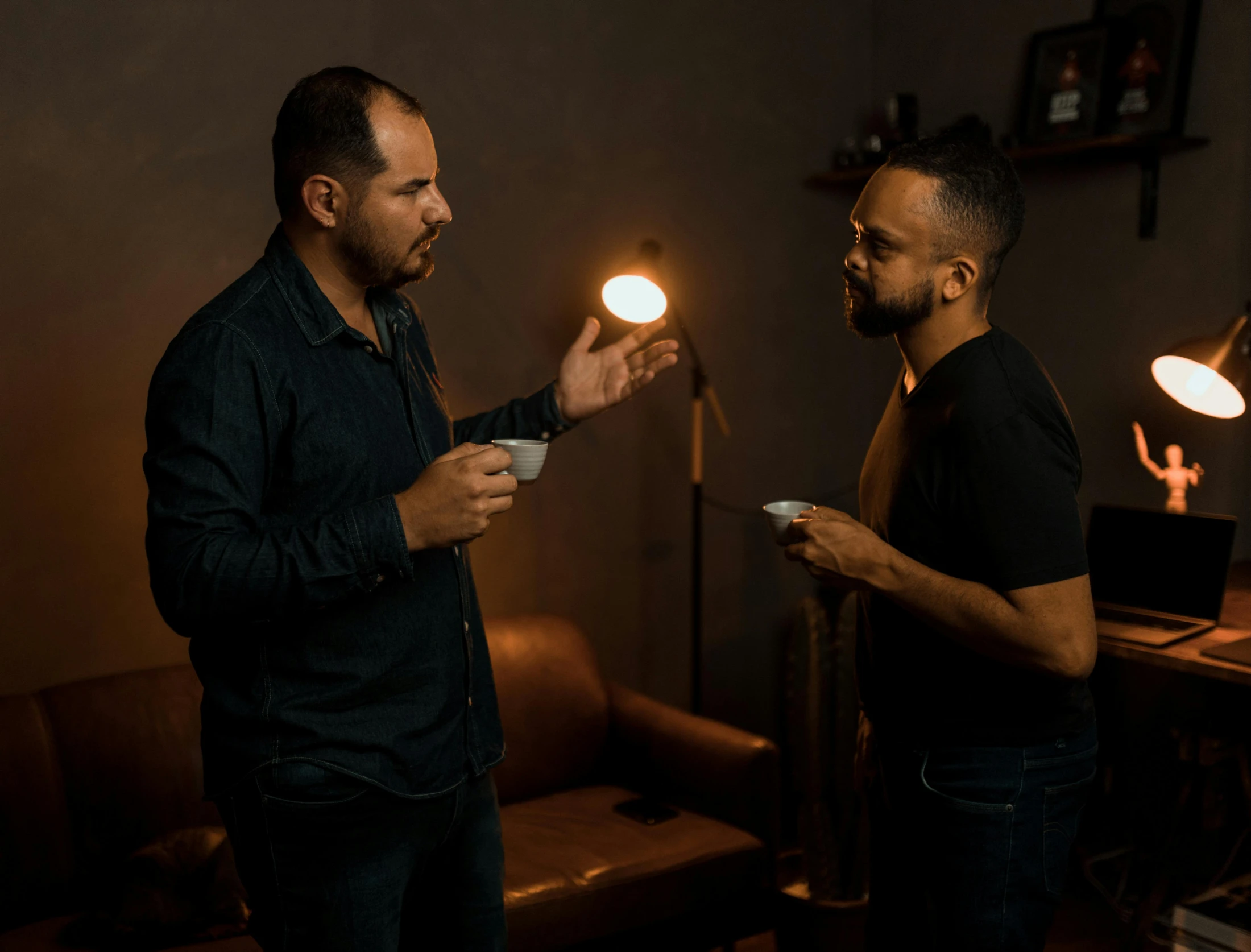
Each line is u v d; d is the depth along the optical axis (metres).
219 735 1.30
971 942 1.40
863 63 3.58
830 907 2.50
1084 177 3.06
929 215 1.34
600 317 3.08
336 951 1.32
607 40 3.01
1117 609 2.48
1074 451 1.36
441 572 1.38
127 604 2.42
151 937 1.91
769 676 3.55
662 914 2.23
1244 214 2.73
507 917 2.04
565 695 2.72
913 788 1.45
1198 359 2.32
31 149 2.24
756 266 3.39
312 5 2.53
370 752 1.29
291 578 1.17
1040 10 3.12
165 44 2.37
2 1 2.19
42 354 2.28
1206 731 2.60
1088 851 3.07
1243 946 2.01
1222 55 2.76
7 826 2.04
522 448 1.34
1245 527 2.85
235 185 2.48
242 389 1.23
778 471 3.51
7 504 2.26
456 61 2.75
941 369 1.38
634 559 3.20
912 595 1.35
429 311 2.76
